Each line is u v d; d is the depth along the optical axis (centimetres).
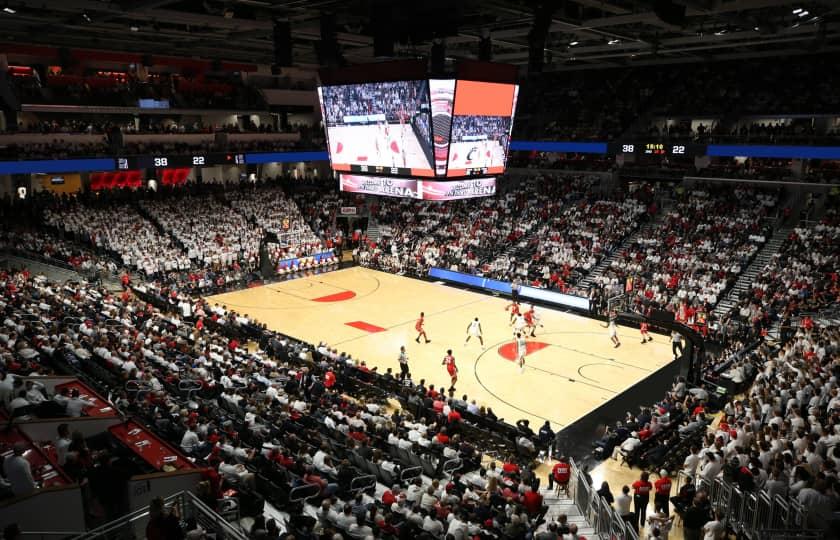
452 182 2248
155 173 4459
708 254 3272
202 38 3641
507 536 1070
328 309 3186
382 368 2411
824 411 1445
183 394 1708
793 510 1001
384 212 4647
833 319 2477
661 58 4294
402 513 1149
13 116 3916
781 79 4150
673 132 4128
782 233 3388
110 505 948
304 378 2017
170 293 2922
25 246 3416
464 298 3438
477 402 2131
